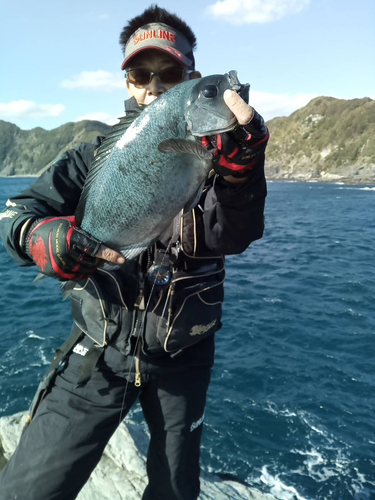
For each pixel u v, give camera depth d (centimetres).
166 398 211
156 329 196
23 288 1280
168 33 203
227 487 391
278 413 648
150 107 168
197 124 152
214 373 760
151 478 219
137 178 168
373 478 528
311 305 1095
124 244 176
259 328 946
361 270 1487
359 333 909
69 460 190
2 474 194
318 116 11906
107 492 349
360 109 10925
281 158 12000
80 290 201
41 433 194
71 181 197
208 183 195
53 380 210
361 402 673
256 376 746
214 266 206
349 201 5016
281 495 506
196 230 193
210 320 206
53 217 165
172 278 194
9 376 742
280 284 1302
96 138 213
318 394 691
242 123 138
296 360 802
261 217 178
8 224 168
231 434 605
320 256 1748
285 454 570
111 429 205
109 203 172
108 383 202
